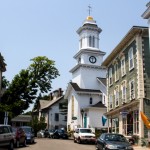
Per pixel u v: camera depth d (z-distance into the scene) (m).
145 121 28.17
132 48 33.69
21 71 50.50
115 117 39.91
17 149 24.58
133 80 33.03
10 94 48.91
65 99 71.88
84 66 62.81
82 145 31.98
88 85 62.31
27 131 33.72
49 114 75.81
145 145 29.50
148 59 31.89
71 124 62.97
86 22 65.12
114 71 40.94
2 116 42.78
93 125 55.41
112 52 39.59
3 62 45.38
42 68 58.56
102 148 21.14
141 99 30.70
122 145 20.08
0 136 21.89
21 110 47.62
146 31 31.75
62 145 30.59
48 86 58.97
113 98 40.94
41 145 30.12
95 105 57.75
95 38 64.88
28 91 49.50
